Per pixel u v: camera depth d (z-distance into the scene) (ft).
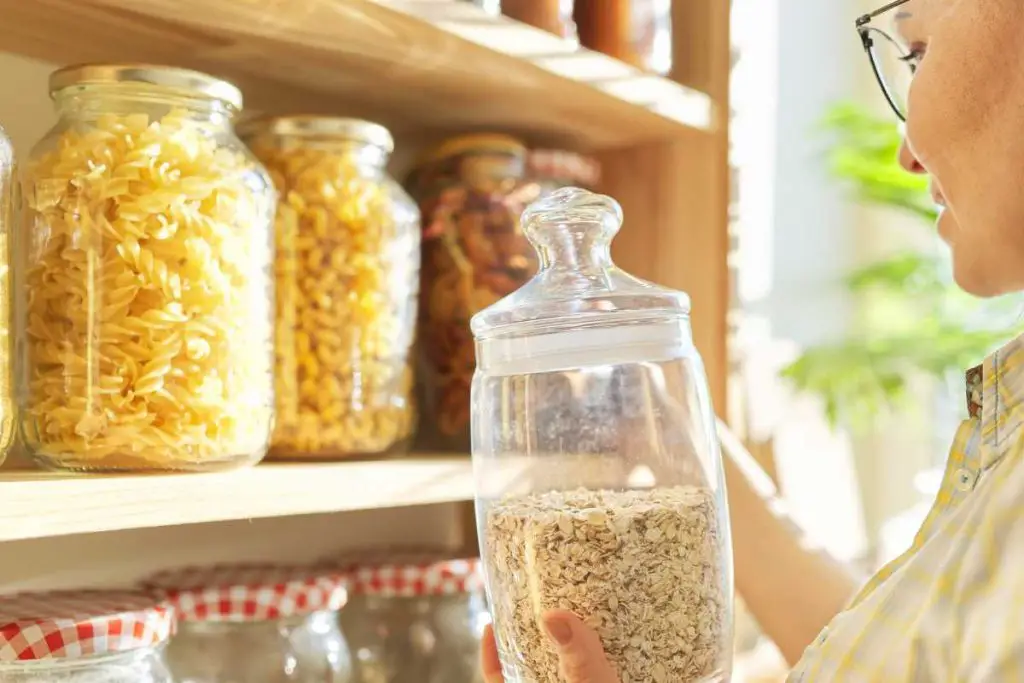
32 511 1.64
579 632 1.62
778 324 5.95
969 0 1.96
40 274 1.95
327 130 2.47
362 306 2.46
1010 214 1.96
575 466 1.77
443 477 2.40
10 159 1.91
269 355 2.18
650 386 1.79
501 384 1.80
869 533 7.13
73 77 1.98
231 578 2.52
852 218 7.14
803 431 6.16
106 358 1.90
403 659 2.72
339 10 2.11
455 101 2.84
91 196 1.93
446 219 2.88
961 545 1.99
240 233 2.08
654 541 1.66
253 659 2.39
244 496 1.96
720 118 3.21
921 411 7.00
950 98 1.98
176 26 2.20
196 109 2.10
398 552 3.01
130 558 2.56
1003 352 2.17
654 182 3.32
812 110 6.42
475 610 2.80
